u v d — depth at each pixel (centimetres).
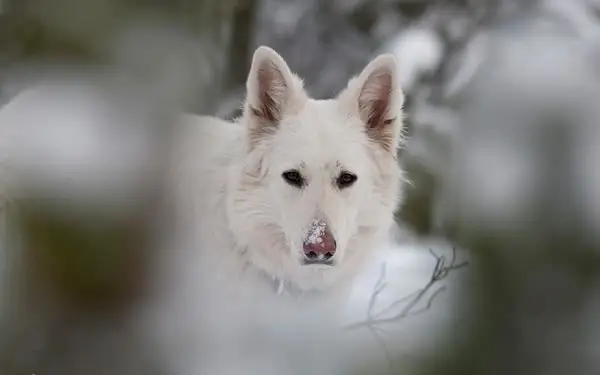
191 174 411
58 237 138
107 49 166
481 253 183
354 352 194
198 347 200
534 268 181
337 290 438
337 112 435
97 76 168
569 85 212
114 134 166
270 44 1383
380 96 443
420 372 171
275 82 430
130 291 151
